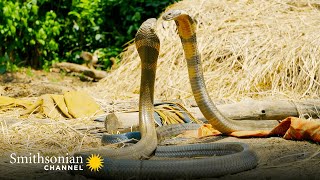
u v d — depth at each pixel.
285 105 8.05
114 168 5.09
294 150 6.12
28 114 8.17
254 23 10.99
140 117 6.21
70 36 15.41
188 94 9.54
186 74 10.10
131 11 15.01
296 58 9.73
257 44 10.28
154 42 6.00
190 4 11.97
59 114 8.06
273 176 5.14
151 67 6.13
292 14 11.35
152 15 15.14
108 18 15.49
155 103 8.00
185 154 6.00
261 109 7.90
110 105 8.50
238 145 5.75
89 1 14.84
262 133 6.84
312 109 8.12
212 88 9.68
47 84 11.95
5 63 14.03
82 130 7.28
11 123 7.49
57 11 15.17
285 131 6.82
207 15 11.43
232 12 11.45
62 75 13.81
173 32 11.30
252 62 9.90
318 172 5.26
